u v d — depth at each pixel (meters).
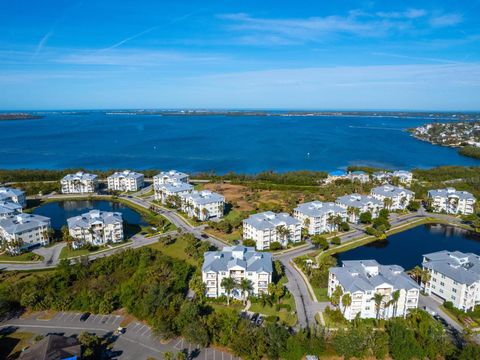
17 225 172.62
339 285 123.00
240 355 100.00
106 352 101.69
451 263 133.00
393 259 167.88
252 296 129.62
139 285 131.88
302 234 192.62
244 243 176.50
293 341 100.62
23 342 106.94
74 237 174.50
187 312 110.88
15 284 135.25
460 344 106.62
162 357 99.94
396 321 110.88
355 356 101.38
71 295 129.75
